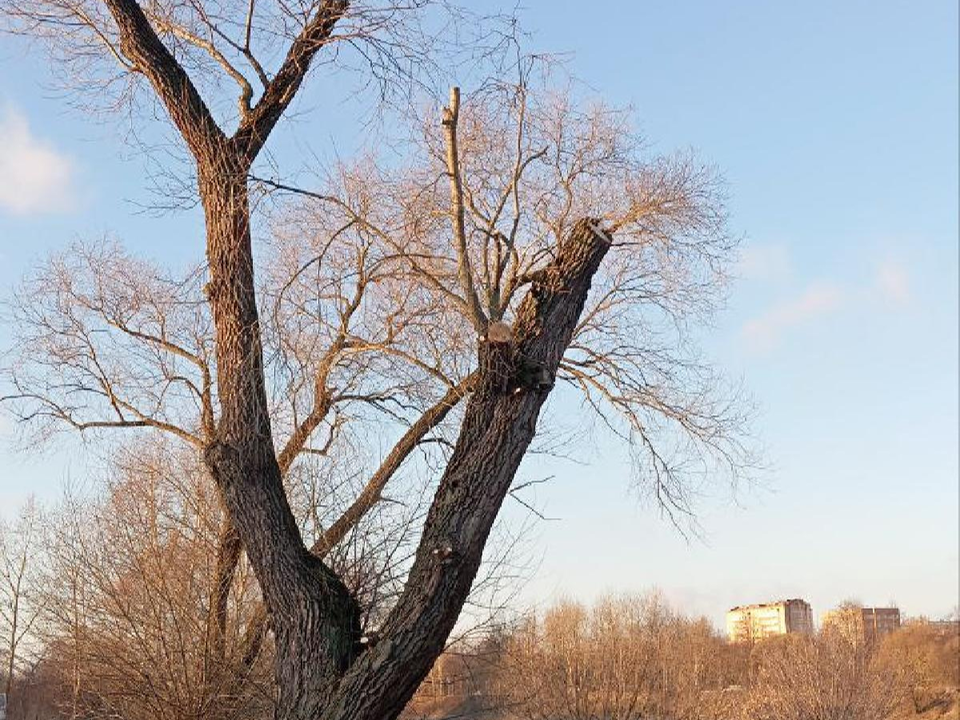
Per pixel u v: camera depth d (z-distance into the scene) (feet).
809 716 87.61
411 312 33.65
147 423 38.96
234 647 35.27
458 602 22.02
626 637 67.26
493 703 37.88
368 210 31.42
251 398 24.95
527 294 24.57
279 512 24.14
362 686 21.29
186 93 27.71
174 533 36.63
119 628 36.04
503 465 22.82
